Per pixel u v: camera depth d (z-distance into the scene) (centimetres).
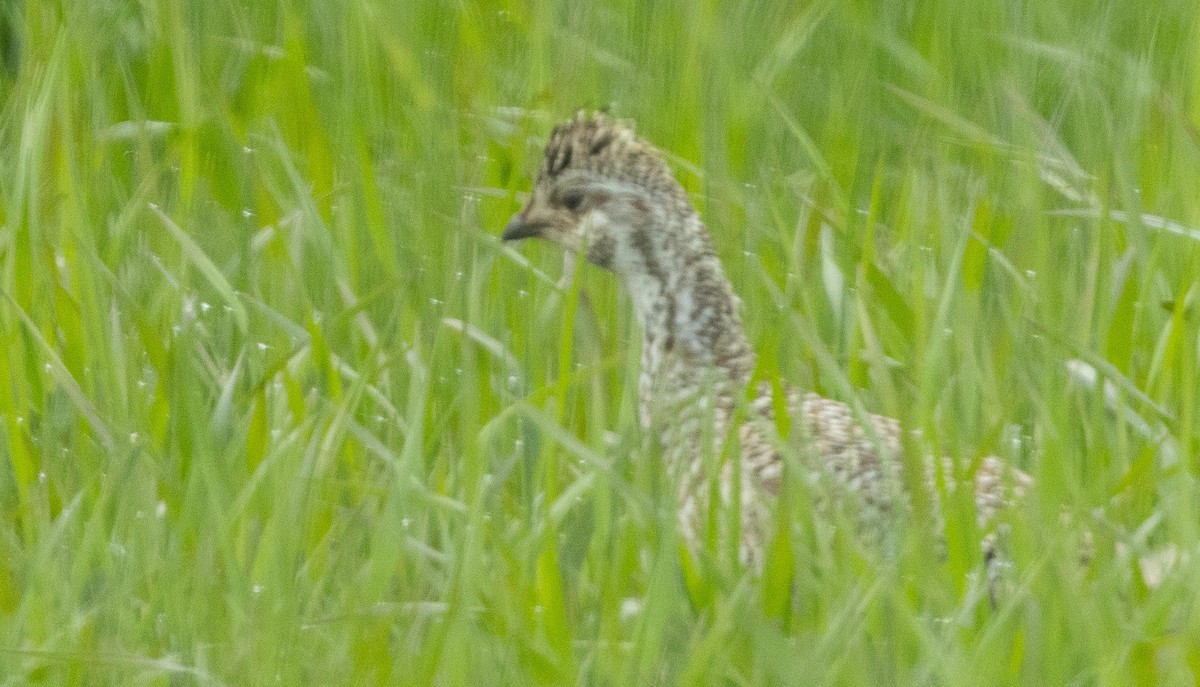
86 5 1433
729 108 1418
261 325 1180
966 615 887
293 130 1409
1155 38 1548
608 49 1562
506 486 1048
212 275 1122
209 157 1384
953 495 938
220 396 1060
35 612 892
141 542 930
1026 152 1304
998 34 1549
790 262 1204
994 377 1077
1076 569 904
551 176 1126
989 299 1238
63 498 998
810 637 873
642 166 1101
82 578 919
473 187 1316
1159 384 1110
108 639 880
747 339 1141
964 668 830
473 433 977
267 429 1048
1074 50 1516
